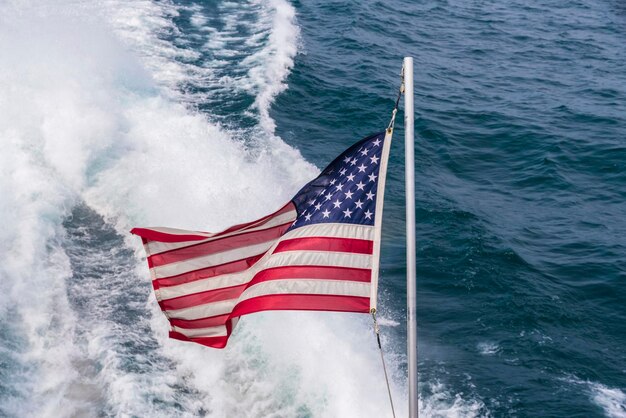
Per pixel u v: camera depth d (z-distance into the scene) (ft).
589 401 50.85
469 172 82.64
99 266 58.54
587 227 72.28
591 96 106.01
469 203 75.10
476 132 91.66
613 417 49.60
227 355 50.44
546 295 61.46
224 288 33.14
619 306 60.64
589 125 95.30
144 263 59.06
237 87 92.02
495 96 103.35
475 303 60.39
